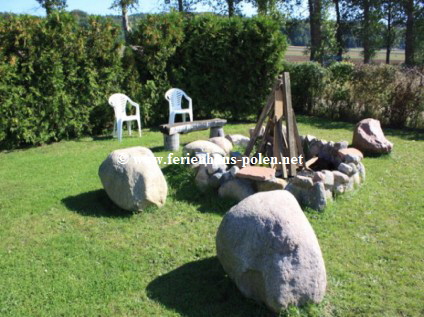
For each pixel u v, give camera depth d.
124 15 16.59
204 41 10.19
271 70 10.23
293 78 11.80
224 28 10.07
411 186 5.49
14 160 7.11
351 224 4.29
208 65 10.42
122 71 9.54
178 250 3.79
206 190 5.07
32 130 8.13
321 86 11.30
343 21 22.56
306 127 9.83
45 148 8.06
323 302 2.93
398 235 4.05
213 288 3.18
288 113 5.35
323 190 4.51
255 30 9.80
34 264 3.54
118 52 9.30
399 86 9.58
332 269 3.41
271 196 3.07
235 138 7.16
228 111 10.87
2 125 7.76
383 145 6.92
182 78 10.45
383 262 3.55
